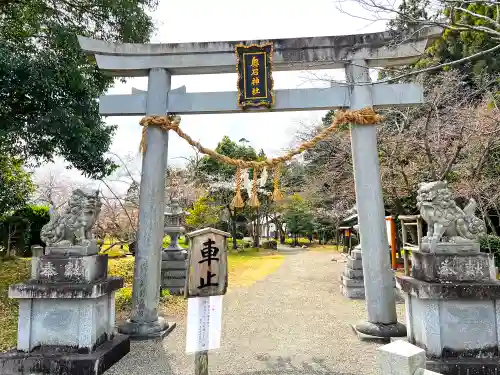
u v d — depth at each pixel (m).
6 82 8.87
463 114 10.11
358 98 6.39
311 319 7.30
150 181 6.40
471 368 4.18
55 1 10.01
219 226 25.94
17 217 14.52
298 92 6.58
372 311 6.03
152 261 6.23
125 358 5.19
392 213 13.95
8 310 7.27
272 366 4.92
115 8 9.91
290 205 25.86
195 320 3.94
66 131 9.80
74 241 5.11
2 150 10.41
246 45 6.58
